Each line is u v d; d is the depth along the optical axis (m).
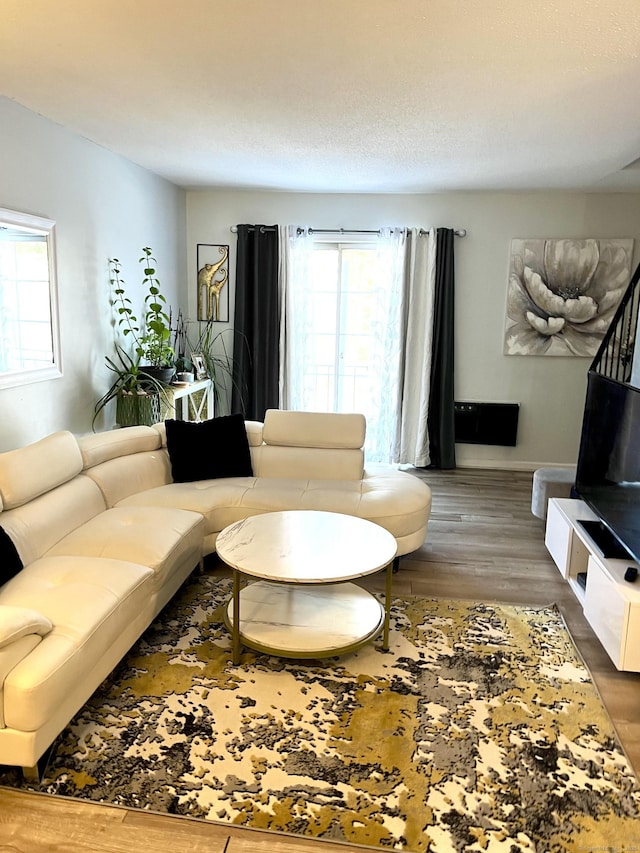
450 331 5.82
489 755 2.13
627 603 2.39
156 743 2.15
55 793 1.92
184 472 3.86
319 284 6.04
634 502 2.75
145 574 2.58
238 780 1.99
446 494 5.19
